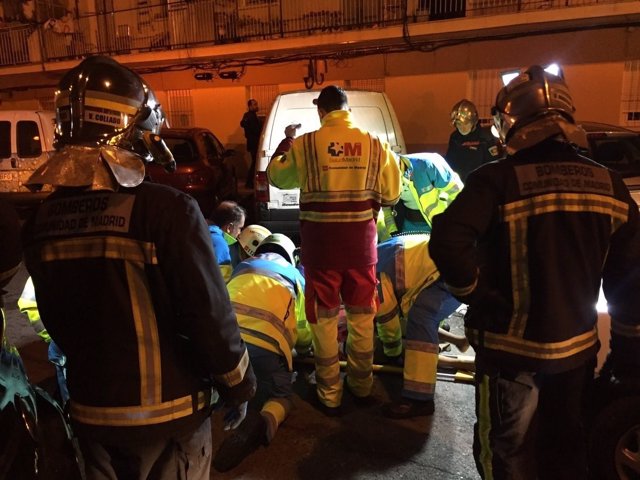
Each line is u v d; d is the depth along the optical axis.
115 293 1.55
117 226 1.55
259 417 2.93
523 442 1.98
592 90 11.48
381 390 3.61
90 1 17.20
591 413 2.34
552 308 1.83
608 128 6.74
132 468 1.64
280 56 14.41
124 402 1.57
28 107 18.83
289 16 14.41
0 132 9.27
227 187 10.14
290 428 3.18
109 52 17.00
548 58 11.70
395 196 3.19
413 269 3.44
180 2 15.70
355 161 3.00
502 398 1.96
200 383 1.70
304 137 3.08
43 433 1.95
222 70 15.27
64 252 1.58
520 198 1.84
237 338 1.63
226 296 1.60
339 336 3.91
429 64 12.79
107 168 1.56
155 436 1.59
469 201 1.85
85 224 1.57
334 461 2.87
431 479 2.71
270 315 3.17
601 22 11.10
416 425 3.18
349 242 3.04
